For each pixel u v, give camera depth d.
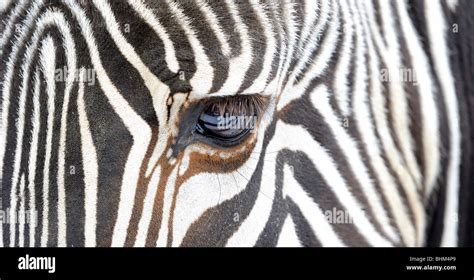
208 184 1.56
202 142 1.55
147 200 1.49
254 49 1.54
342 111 1.73
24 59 1.48
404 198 1.83
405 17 1.88
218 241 1.58
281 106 1.66
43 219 1.44
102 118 1.46
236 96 1.56
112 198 1.46
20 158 1.46
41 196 1.44
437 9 1.94
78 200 1.45
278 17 1.58
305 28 1.65
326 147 1.72
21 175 1.45
